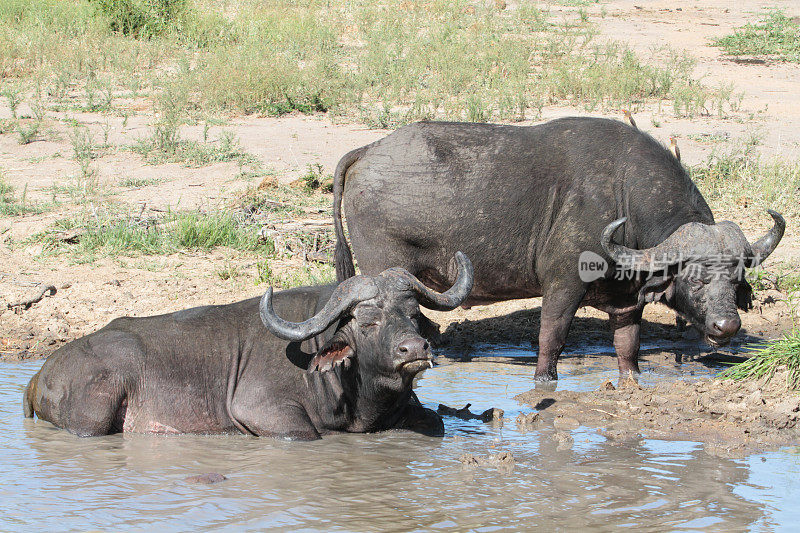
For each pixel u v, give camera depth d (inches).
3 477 434.3
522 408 571.2
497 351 723.4
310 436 501.7
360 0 2378.2
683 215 582.9
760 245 559.8
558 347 620.7
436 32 1887.3
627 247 581.6
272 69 1498.5
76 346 514.9
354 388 497.0
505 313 814.5
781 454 478.0
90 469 446.6
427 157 612.1
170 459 463.8
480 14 2175.2
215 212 968.9
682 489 424.8
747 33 2054.6
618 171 596.4
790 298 779.4
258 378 509.0
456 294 501.7
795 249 899.4
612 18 2320.4
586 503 406.3
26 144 1229.1
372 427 512.7
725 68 1791.3
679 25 2251.5
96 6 1973.4
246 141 1263.5
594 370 665.0
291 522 383.9
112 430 506.0
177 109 1354.6
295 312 523.2
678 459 469.4
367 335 474.0
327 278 810.2
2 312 751.1
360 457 471.2
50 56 1670.8
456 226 608.7
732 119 1381.6
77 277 824.3
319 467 454.6
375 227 620.7
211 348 515.8
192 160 1173.1
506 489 423.8
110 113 1401.3
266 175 1104.8
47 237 897.5
